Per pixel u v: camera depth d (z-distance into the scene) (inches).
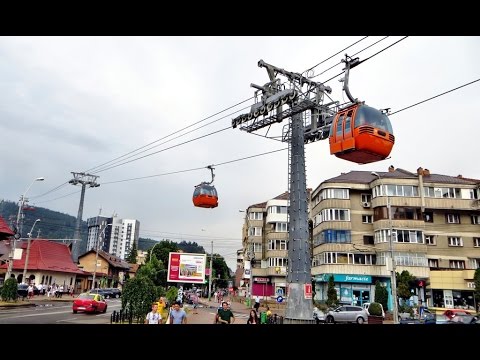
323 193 1913.1
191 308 1525.6
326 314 1238.3
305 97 619.5
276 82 665.0
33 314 944.9
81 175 2119.8
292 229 699.4
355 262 1797.5
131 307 727.1
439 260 1802.4
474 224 1844.2
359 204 1908.2
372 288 1756.9
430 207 1793.8
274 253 2368.4
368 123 431.8
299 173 710.5
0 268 1942.7
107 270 2979.8
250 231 2664.9
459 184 1843.0
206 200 864.3
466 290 1627.7
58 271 2078.0
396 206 1787.6
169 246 3629.4
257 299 767.7
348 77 470.3
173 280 1214.3
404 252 1718.8
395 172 2039.9
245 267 1841.8
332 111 682.2
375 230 1809.8
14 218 1357.0
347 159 465.1
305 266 680.4
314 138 753.6
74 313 1045.8
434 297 1686.8
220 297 2133.4
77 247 2154.3
